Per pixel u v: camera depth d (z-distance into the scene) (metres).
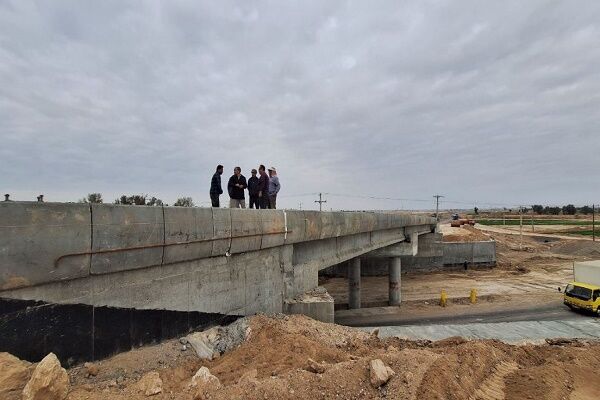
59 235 6.16
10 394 5.15
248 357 8.42
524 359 12.09
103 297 6.99
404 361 8.20
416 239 35.34
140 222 7.53
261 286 12.03
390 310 30.27
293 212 13.62
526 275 43.53
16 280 5.62
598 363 12.16
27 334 5.82
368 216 23.06
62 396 5.48
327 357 8.80
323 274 43.88
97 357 6.86
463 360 9.64
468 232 58.00
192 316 9.07
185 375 7.36
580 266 30.53
